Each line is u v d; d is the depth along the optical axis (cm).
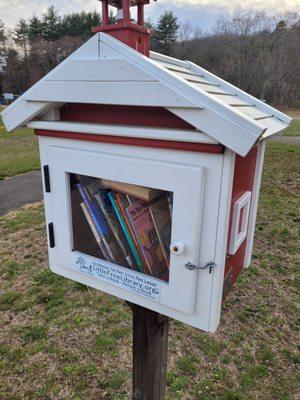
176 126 83
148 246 97
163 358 128
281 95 3030
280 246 356
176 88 73
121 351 223
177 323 247
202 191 79
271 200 492
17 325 248
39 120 104
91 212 105
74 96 89
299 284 292
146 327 120
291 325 246
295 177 610
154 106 79
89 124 92
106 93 83
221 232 80
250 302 270
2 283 299
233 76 3125
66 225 110
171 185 82
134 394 135
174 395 192
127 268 100
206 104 71
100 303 269
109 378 204
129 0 83
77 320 251
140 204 96
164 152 83
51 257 120
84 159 97
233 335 236
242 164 98
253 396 193
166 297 92
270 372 208
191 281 86
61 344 230
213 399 190
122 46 80
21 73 3409
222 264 83
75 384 201
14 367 214
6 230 411
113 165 91
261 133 66
